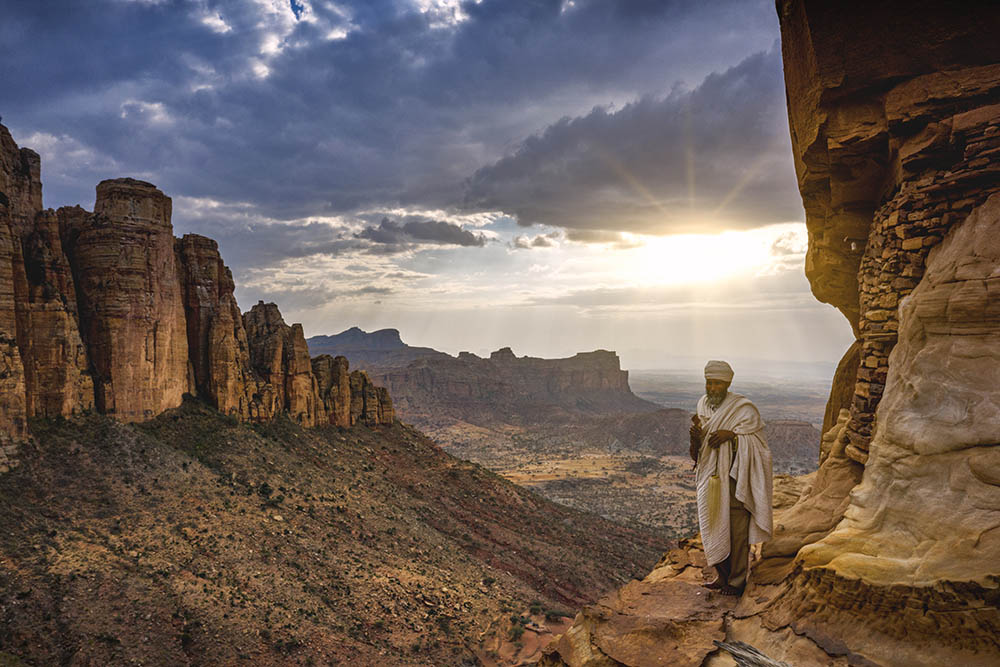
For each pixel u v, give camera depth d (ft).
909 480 20.43
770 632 20.94
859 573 19.19
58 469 141.59
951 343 20.93
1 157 161.07
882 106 30.45
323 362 307.78
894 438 21.47
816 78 32.07
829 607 19.98
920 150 27.04
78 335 168.76
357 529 183.11
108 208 184.55
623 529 317.63
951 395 20.17
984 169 23.25
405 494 252.62
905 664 17.51
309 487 200.75
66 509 130.41
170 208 200.75
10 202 164.35
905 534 19.88
